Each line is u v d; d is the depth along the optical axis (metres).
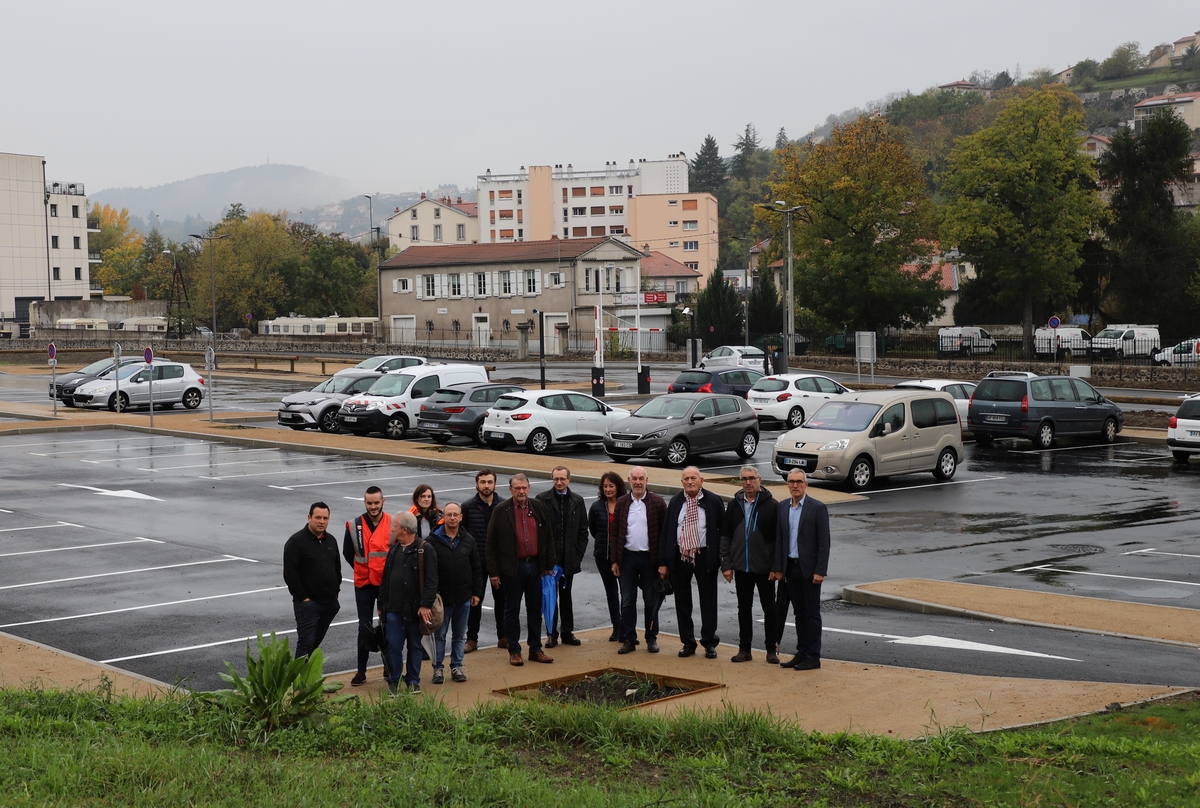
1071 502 21.95
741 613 11.48
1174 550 17.27
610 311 83.62
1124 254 72.31
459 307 88.50
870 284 65.81
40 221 123.44
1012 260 66.19
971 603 13.72
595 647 12.27
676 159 162.62
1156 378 50.97
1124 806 6.67
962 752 7.80
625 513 11.94
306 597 10.68
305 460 28.62
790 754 7.89
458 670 10.78
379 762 7.75
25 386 54.88
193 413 41.25
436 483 24.47
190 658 11.77
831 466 23.08
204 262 109.00
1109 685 9.88
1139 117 193.25
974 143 66.75
